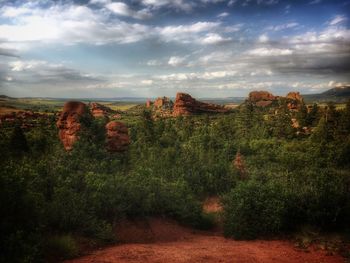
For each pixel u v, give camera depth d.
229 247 12.33
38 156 21.86
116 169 22.61
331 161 37.09
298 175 20.02
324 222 13.79
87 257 10.08
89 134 28.42
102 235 11.98
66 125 29.94
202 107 152.50
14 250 8.73
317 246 12.11
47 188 13.89
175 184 20.16
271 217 14.12
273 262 10.28
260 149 48.72
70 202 12.55
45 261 9.30
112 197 14.72
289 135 70.50
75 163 19.02
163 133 65.19
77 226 11.91
